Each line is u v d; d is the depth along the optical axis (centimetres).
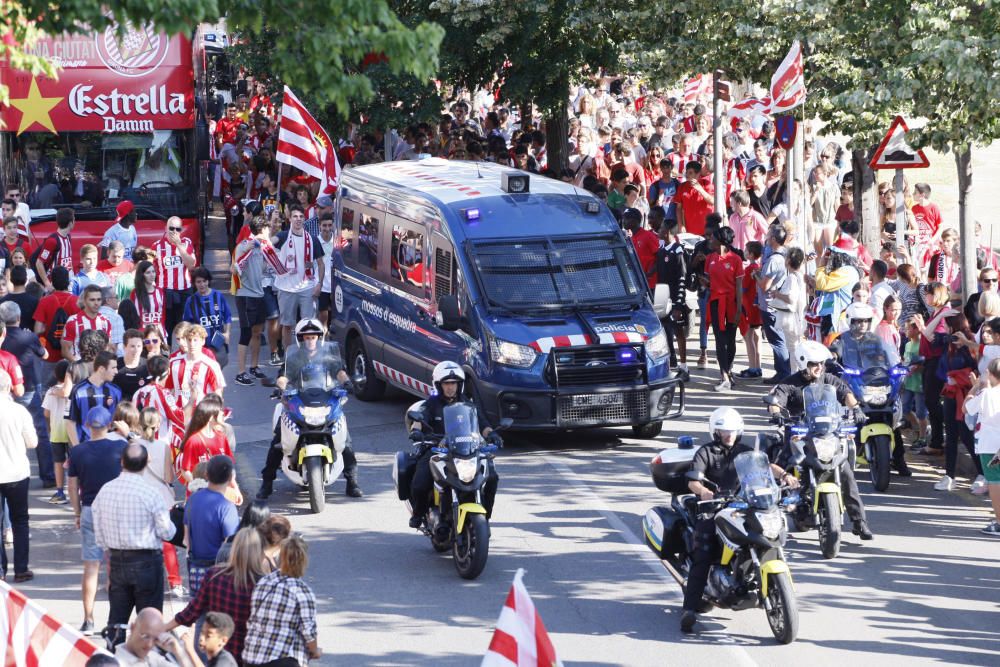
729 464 3048
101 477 3042
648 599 3244
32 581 3397
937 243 6475
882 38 5225
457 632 3034
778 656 2869
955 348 4044
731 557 2959
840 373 4125
